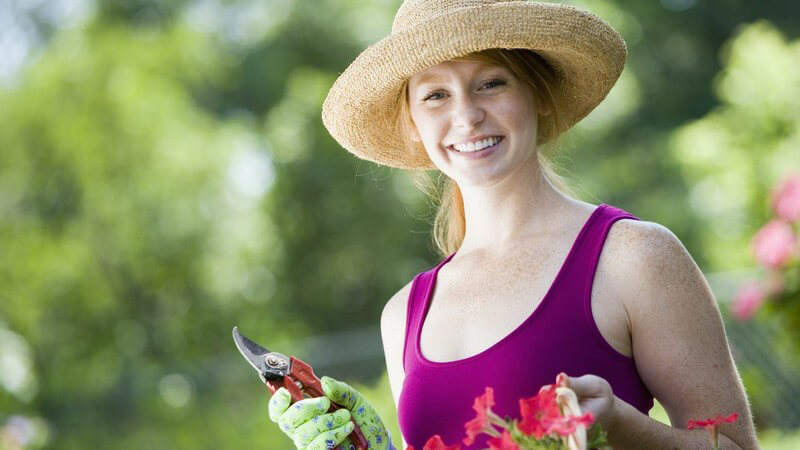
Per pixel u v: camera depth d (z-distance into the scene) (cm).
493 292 243
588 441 188
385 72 252
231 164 1488
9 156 1279
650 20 1695
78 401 1134
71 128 1286
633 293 229
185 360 1307
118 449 1096
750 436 228
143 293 1320
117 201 1306
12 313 1217
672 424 232
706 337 228
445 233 295
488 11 240
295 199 1614
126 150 1316
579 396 201
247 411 1060
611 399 202
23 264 1241
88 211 1295
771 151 1030
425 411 240
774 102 1062
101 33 1378
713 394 226
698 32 1702
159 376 1109
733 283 822
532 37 241
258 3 1769
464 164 246
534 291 237
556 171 282
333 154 1622
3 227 1258
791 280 584
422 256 1639
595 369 228
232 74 1738
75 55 1337
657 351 229
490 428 189
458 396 236
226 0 1780
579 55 250
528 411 185
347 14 1723
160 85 1388
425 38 242
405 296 265
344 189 1616
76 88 1307
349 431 233
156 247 1323
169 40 1433
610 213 240
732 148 1066
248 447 1034
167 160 1345
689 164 1123
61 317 1251
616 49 255
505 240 249
